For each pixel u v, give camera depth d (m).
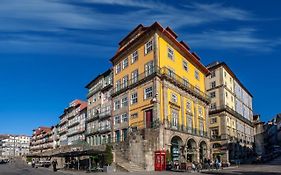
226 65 64.62
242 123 73.38
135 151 33.50
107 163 33.53
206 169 35.47
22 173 35.22
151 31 40.78
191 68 48.56
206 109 50.62
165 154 34.06
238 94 73.75
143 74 41.47
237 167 40.22
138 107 41.38
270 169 31.61
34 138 145.12
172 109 39.94
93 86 63.41
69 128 85.81
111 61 50.22
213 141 60.94
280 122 113.69
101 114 56.44
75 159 46.62
